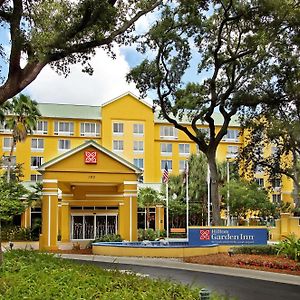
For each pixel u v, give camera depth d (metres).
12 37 14.34
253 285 17.84
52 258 17.42
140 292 11.19
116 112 73.94
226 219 58.28
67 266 15.45
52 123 71.81
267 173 39.25
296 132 30.70
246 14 28.19
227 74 32.09
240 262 24.27
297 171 41.44
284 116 31.88
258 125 33.94
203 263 25.28
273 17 27.47
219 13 30.48
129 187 36.34
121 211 36.38
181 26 30.58
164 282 12.84
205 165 60.97
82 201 40.38
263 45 28.44
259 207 56.84
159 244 31.92
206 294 9.48
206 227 30.50
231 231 30.62
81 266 15.77
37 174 70.12
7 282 11.51
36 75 14.79
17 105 49.28
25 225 52.72
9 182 49.06
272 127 32.62
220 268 23.30
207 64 32.62
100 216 40.53
